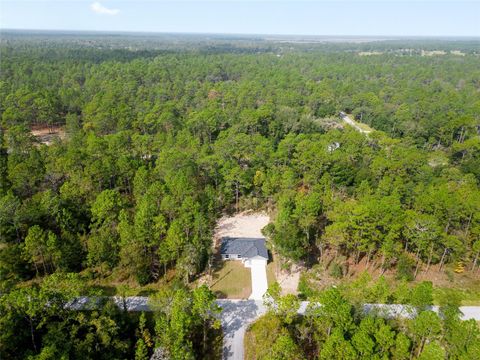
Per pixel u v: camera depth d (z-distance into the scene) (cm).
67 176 6725
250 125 10738
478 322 4588
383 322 3741
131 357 3894
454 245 5172
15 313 3550
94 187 6444
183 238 5059
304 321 4241
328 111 13688
